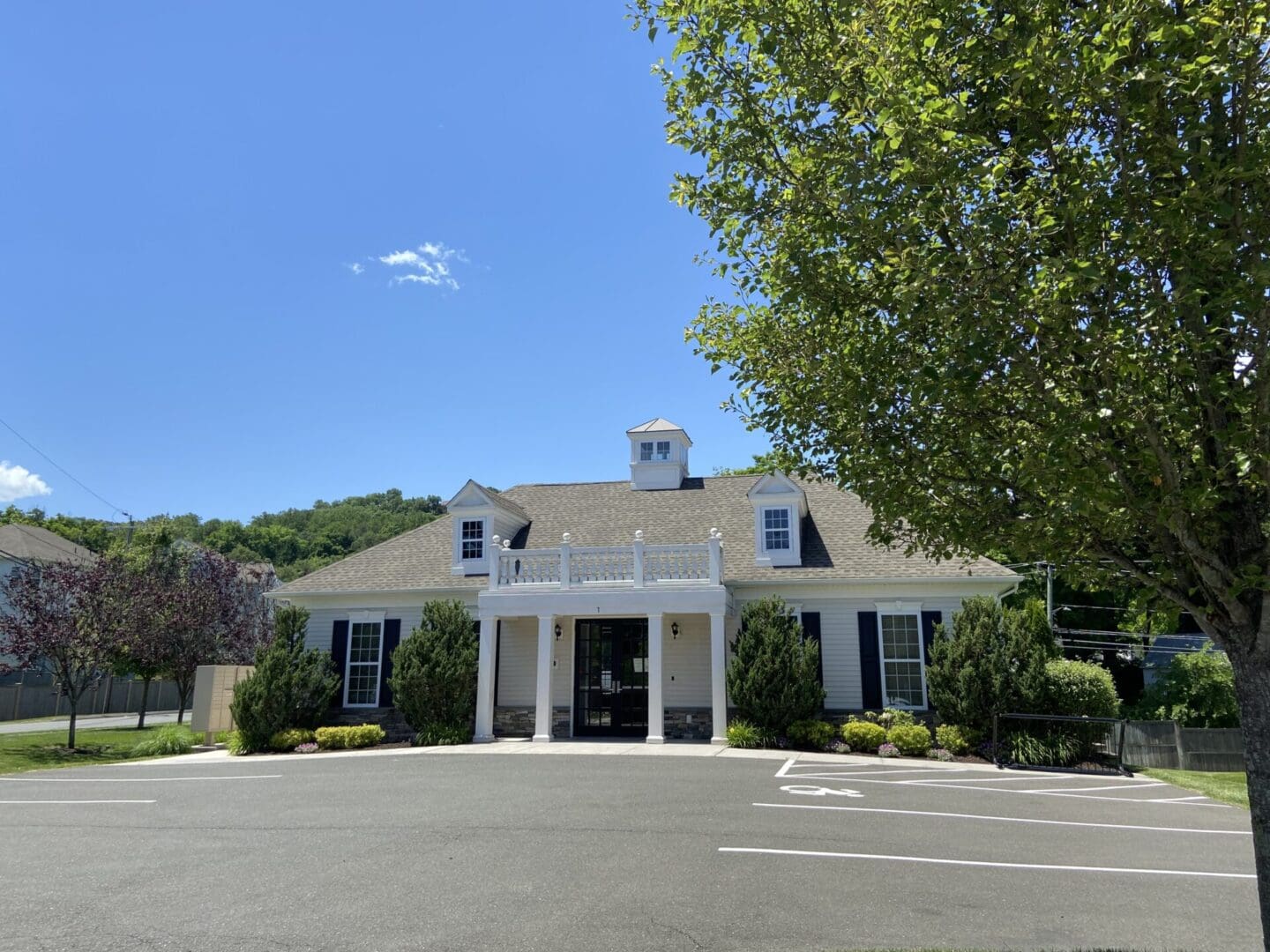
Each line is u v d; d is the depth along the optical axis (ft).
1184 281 12.34
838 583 61.36
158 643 87.76
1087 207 13.62
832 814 34.17
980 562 59.36
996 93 14.80
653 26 17.48
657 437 82.07
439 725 60.49
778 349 20.01
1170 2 13.34
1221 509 13.80
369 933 20.33
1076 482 13.26
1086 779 47.03
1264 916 13.32
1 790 45.68
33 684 129.39
